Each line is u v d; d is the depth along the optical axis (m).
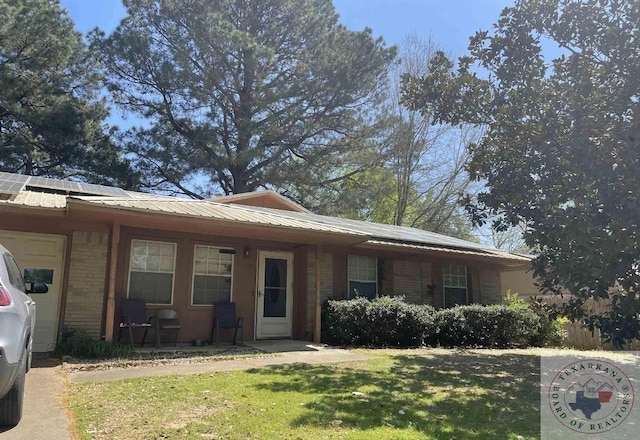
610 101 5.89
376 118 25.64
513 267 17.41
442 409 5.66
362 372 7.77
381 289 14.20
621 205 5.21
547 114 6.45
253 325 11.86
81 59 24.02
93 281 9.77
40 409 5.07
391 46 25.30
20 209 8.44
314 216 15.74
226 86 23.73
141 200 9.70
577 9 6.21
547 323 14.01
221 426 4.57
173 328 10.50
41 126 22.33
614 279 5.26
